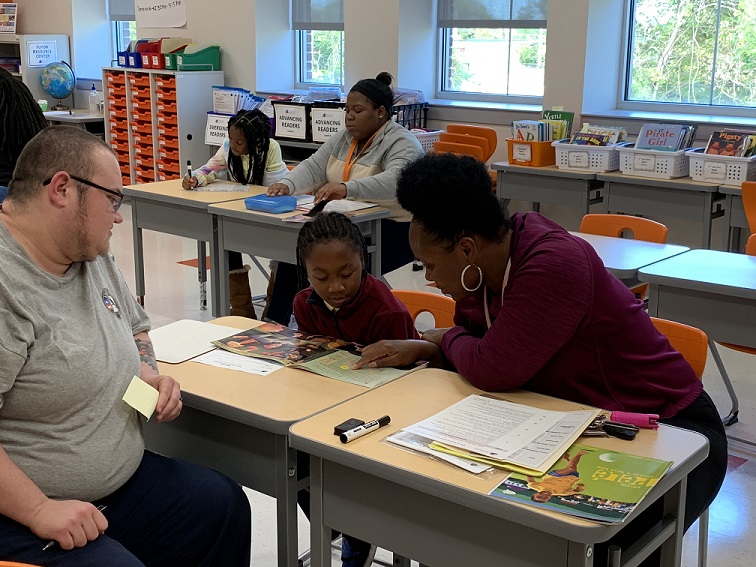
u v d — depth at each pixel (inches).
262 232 157.6
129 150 318.3
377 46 267.4
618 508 52.7
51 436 65.7
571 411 67.7
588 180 208.5
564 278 67.6
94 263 73.7
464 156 70.4
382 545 63.9
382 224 162.4
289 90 308.5
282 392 73.4
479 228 69.0
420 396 72.2
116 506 71.9
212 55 307.3
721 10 221.3
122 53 311.9
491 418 66.1
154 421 82.6
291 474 73.2
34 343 64.2
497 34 260.5
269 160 184.5
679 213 195.9
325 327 91.4
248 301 181.8
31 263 65.4
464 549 59.5
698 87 230.2
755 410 142.3
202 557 74.0
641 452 61.3
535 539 55.9
